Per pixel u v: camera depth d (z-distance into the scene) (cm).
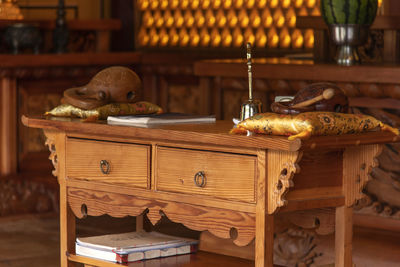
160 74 662
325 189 266
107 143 293
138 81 317
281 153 243
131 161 285
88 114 309
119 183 290
